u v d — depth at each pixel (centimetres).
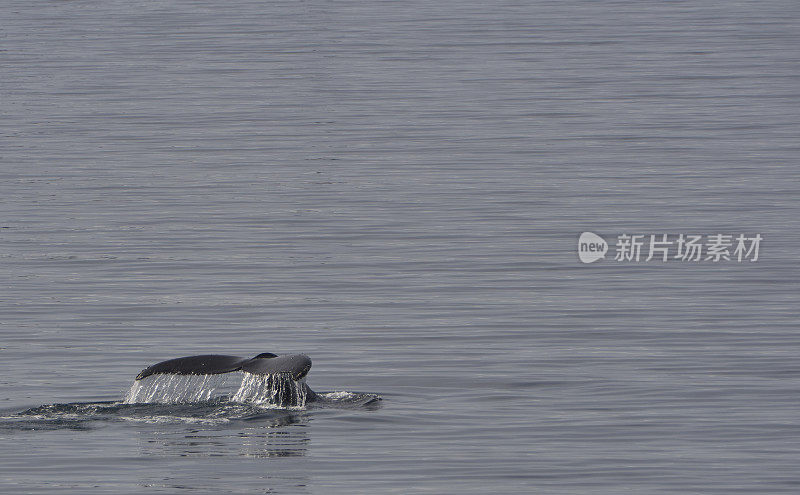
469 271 6425
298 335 5272
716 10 17600
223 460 3600
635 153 9438
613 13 17412
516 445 3747
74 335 5269
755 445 3722
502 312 5631
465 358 4859
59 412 4053
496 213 7731
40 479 3438
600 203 7938
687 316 5519
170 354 4966
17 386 4478
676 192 8200
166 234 7288
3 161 9362
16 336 5244
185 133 10438
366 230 7344
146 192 8406
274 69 13550
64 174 8962
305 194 8294
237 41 15450
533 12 17625
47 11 18238
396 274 6375
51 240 7150
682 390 4362
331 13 17862
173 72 13412
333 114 11175
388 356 4912
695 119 10694
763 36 15250
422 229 7344
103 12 18100
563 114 11006
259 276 6347
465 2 18850
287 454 3653
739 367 4669
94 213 7825
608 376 4572
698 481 3409
